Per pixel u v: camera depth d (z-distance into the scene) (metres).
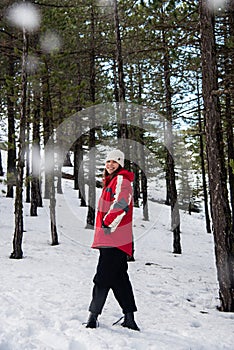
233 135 11.11
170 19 8.29
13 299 4.48
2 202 17.28
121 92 9.91
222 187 5.68
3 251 8.77
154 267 8.85
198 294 6.40
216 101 5.84
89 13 13.02
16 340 3.26
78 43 12.95
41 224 13.90
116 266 3.77
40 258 8.12
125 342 3.32
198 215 25.17
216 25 8.20
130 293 3.83
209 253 14.04
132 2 9.31
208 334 3.89
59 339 3.35
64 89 10.52
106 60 14.07
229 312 5.41
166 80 10.46
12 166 16.91
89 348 3.19
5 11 10.03
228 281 5.50
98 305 3.72
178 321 4.35
